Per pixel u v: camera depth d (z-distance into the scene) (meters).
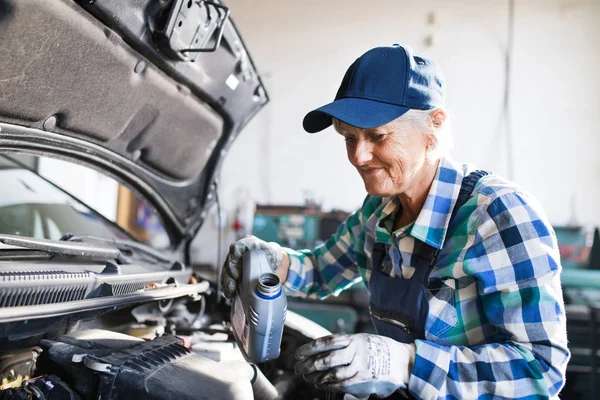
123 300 1.00
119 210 3.92
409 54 0.86
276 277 0.89
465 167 1.03
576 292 2.71
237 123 1.62
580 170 3.63
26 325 0.80
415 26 4.05
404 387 0.81
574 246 2.92
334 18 4.25
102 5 0.91
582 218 3.59
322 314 3.06
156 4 1.04
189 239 1.76
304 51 4.32
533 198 0.89
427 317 0.92
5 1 0.75
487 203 0.87
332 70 4.25
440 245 0.91
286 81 4.34
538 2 3.78
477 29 3.89
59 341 0.90
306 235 3.54
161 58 1.14
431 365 0.78
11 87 0.89
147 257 1.53
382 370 0.77
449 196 0.94
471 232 0.88
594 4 3.65
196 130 1.49
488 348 0.80
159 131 1.37
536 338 0.79
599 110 3.61
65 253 1.08
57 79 0.96
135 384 0.77
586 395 2.59
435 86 0.88
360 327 3.07
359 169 0.91
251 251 0.96
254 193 4.36
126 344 0.93
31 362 0.95
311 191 4.27
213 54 1.30
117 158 1.34
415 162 0.87
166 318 1.50
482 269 0.84
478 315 0.90
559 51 3.72
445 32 3.97
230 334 1.44
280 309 0.85
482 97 3.84
